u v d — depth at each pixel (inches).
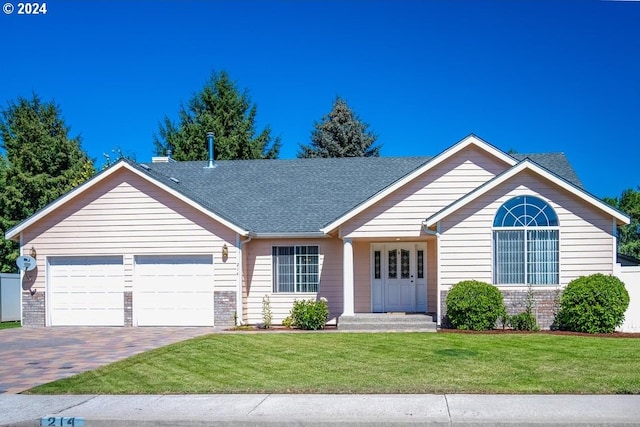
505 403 383.6
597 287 716.0
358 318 794.8
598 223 762.2
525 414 357.4
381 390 422.3
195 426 357.1
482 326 744.3
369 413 365.4
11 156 1740.9
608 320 711.1
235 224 839.1
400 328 770.2
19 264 864.9
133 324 856.3
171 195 856.3
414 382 445.4
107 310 864.3
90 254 864.3
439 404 383.2
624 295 719.1
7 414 378.3
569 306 729.6
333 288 882.1
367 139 2084.2
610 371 476.7
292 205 944.9
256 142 1881.2
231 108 1891.0
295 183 1014.4
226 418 359.3
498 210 774.5
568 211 765.9
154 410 380.8
